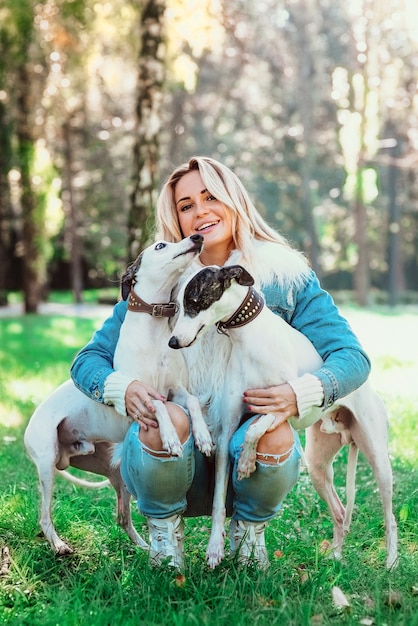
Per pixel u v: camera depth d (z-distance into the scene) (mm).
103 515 4492
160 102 10609
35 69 20281
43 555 3797
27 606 3266
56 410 3727
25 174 23281
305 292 3650
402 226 40094
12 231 37562
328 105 35062
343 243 40000
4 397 8641
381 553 3867
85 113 29438
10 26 13281
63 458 3848
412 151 30156
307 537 4055
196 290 3146
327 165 36469
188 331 3119
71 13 11547
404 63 28328
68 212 34969
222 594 3127
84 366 3506
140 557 3547
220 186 3576
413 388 8633
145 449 3205
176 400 3445
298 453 3336
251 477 3252
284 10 32844
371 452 3621
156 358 3408
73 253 33781
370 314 23797
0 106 22625
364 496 4898
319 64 32812
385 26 27781
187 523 4281
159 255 3381
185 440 3234
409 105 29391
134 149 10656
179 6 10789
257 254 3629
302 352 3502
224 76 32250
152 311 3406
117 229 36375
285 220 37562
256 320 3285
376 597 3172
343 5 32625
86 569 3664
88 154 34219
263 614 2967
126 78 25797
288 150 36281
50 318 22859
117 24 11812
